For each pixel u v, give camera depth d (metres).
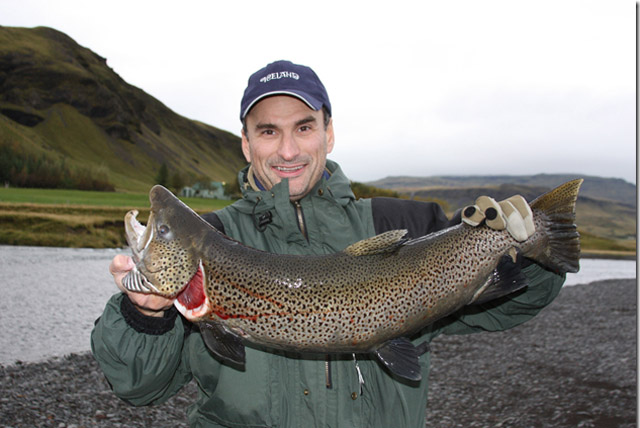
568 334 4.50
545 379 3.07
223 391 0.71
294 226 0.77
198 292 0.74
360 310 0.73
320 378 0.72
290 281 0.73
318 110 0.78
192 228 0.75
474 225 0.76
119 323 0.67
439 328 0.89
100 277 7.31
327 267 0.74
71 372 2.94
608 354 3.66
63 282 6.66
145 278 0.70
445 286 0.75
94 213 14.48
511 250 0.77
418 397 0.75
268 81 0.76
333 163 0.89
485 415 2.47
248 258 0.75
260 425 0.71
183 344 0.76
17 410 2.26
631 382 2.93
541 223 0.77
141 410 2.39
